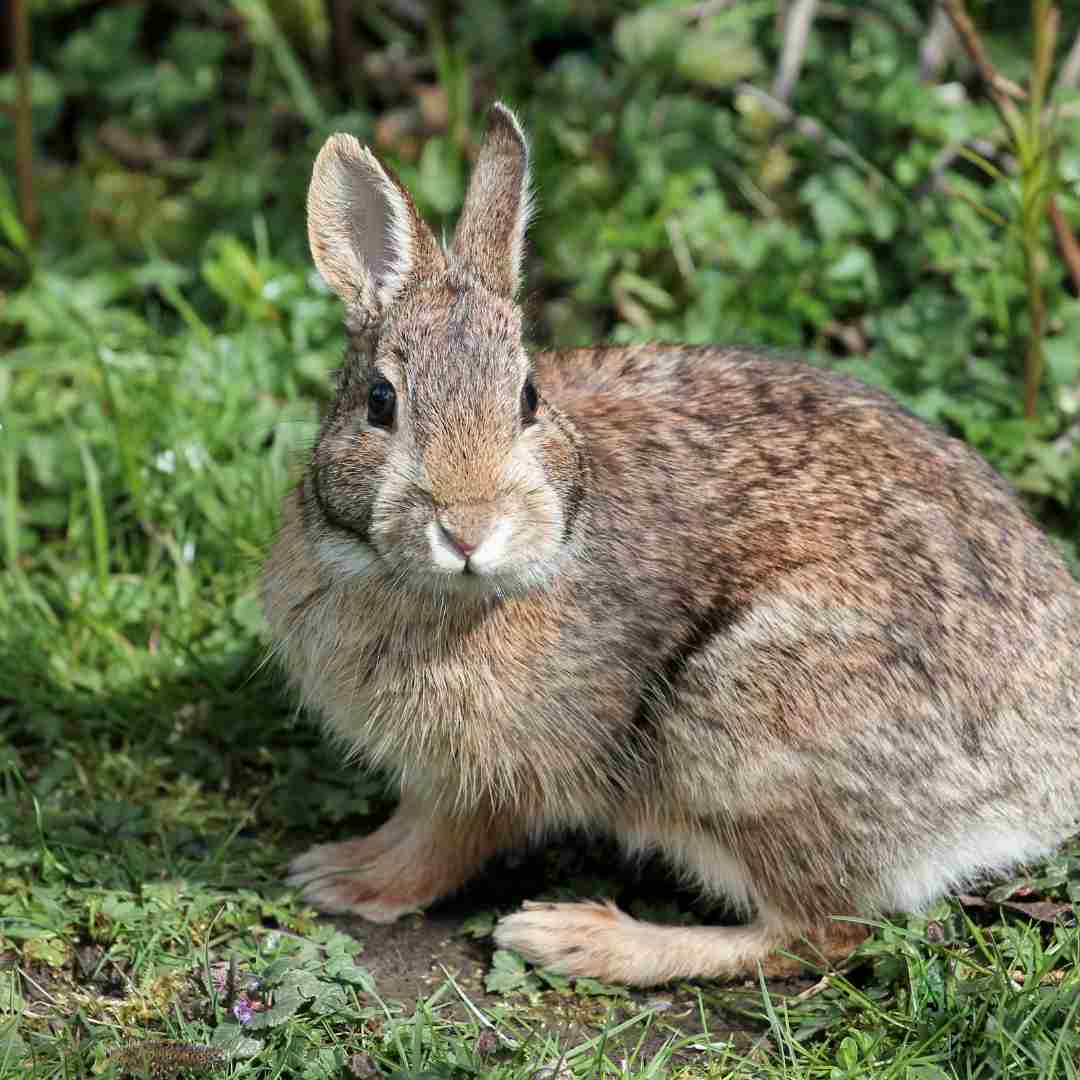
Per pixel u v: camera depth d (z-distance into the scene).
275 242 13.96
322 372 12.28
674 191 13.12
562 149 13.66
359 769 10.16
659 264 13.19
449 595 8.41
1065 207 12.78
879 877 8.65
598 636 8.62
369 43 15.94
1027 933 8.33
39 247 14.16
